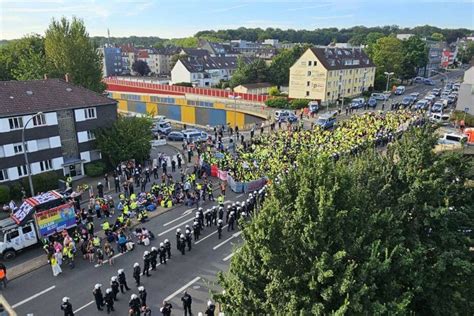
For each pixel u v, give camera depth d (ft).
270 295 40.63
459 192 57.26
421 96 290.97
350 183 45.06
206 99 264.52
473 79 209.36
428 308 52.19
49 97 125.39
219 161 134.62
